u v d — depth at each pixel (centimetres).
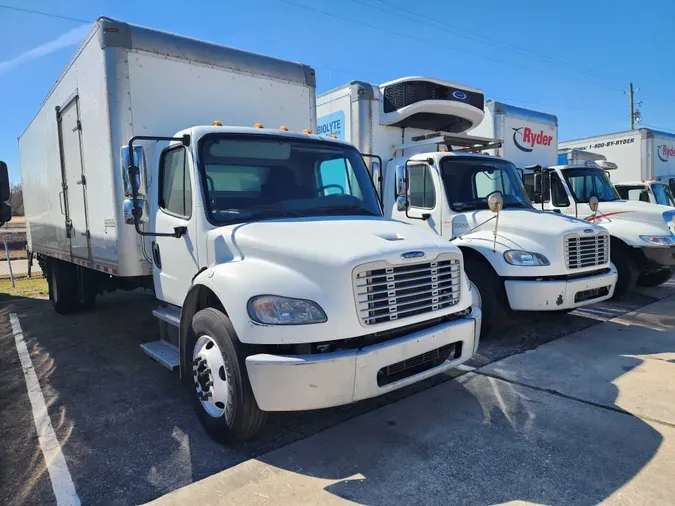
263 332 307
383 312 327
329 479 309
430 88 809
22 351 614
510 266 568
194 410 411
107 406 436
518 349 561
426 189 682
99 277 731
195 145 400
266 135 435
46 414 423
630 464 318
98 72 487
